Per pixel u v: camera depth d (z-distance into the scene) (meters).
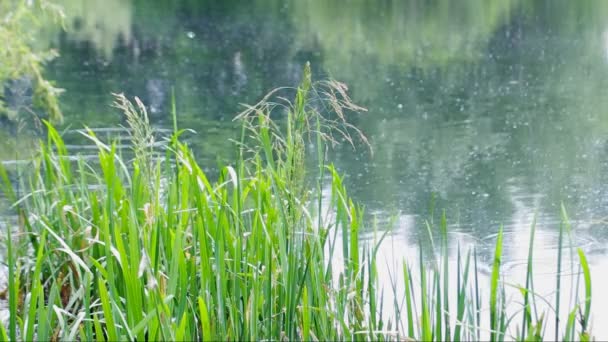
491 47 31.77
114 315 5.57
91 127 18.66
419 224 11.95
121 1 46.25
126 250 6.50
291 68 27.70
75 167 13.87
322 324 5.81
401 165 15.75
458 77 25.94
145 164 6.62
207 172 15.27
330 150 16.84
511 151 16.81
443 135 18.39
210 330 5.75
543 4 43.50
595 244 10.68
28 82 21.28
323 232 6.47
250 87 24.41
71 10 42.16
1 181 12.59
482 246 10.74
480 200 13.29
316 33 35.75
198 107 21.48
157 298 5.43
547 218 12.16
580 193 13.55
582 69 26.58
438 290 5.59
